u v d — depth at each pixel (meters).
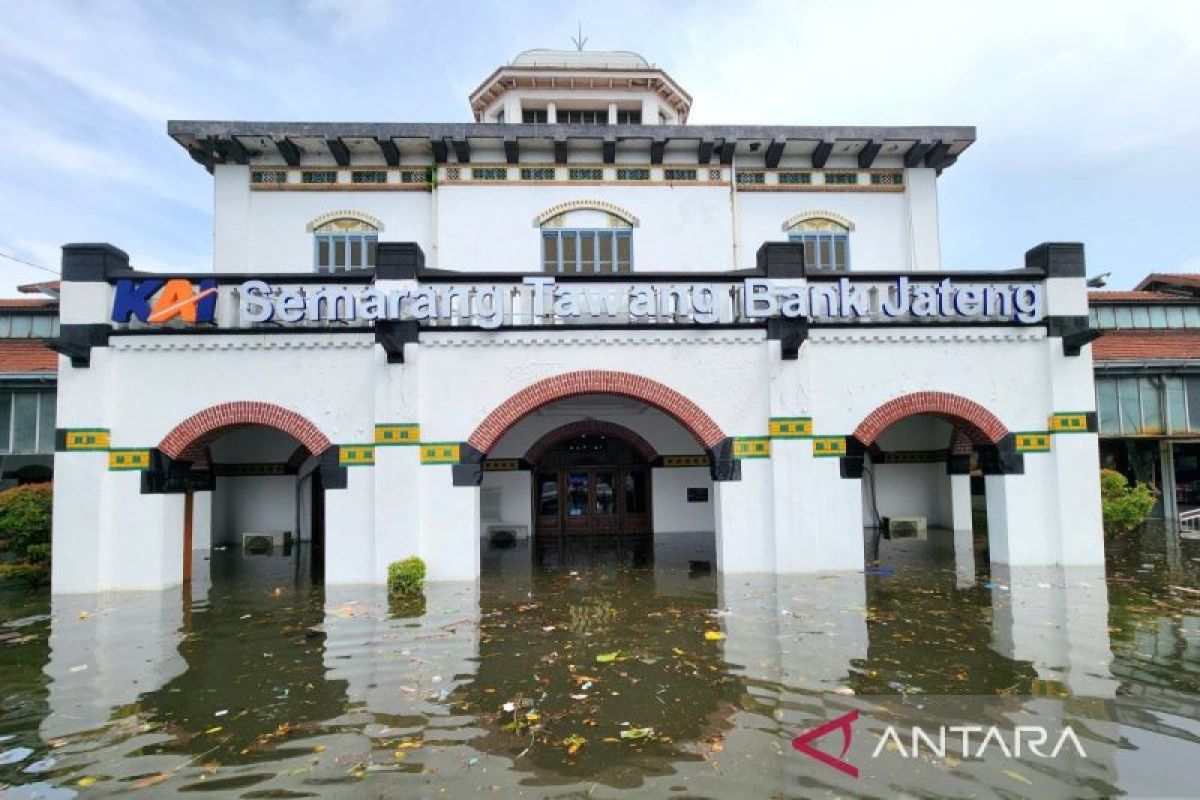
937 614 9.30
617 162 16.72
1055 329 12.45
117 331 11.59
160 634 8.91
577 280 12.19
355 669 7.43
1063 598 10.09
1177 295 21.69
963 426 12.89
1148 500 14.30
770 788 4.84
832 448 12.16
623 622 9.16
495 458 17.59
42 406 16.36
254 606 10.36
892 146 16.89
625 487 18.27
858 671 7.14
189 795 4.86
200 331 11.64
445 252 16.22
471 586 11.39
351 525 11.67
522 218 16.44
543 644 8.24
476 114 22.33
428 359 11.87
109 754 5.53
